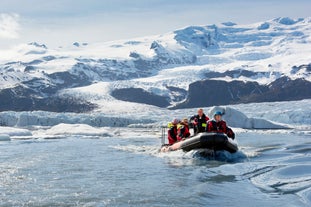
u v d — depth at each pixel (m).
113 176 12.27
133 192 9.76
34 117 82.38
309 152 19.34
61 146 24.36
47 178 11.92
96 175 12.47
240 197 9.00
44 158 17.39
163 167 14.21
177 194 9.46
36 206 8.46
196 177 11.81
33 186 10.61
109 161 16.23
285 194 9.10
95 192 9.79
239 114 57.88
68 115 86.44
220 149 16.53
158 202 8.72
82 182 11.20
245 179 11.22
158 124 75.25
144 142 28.56
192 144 16.92
